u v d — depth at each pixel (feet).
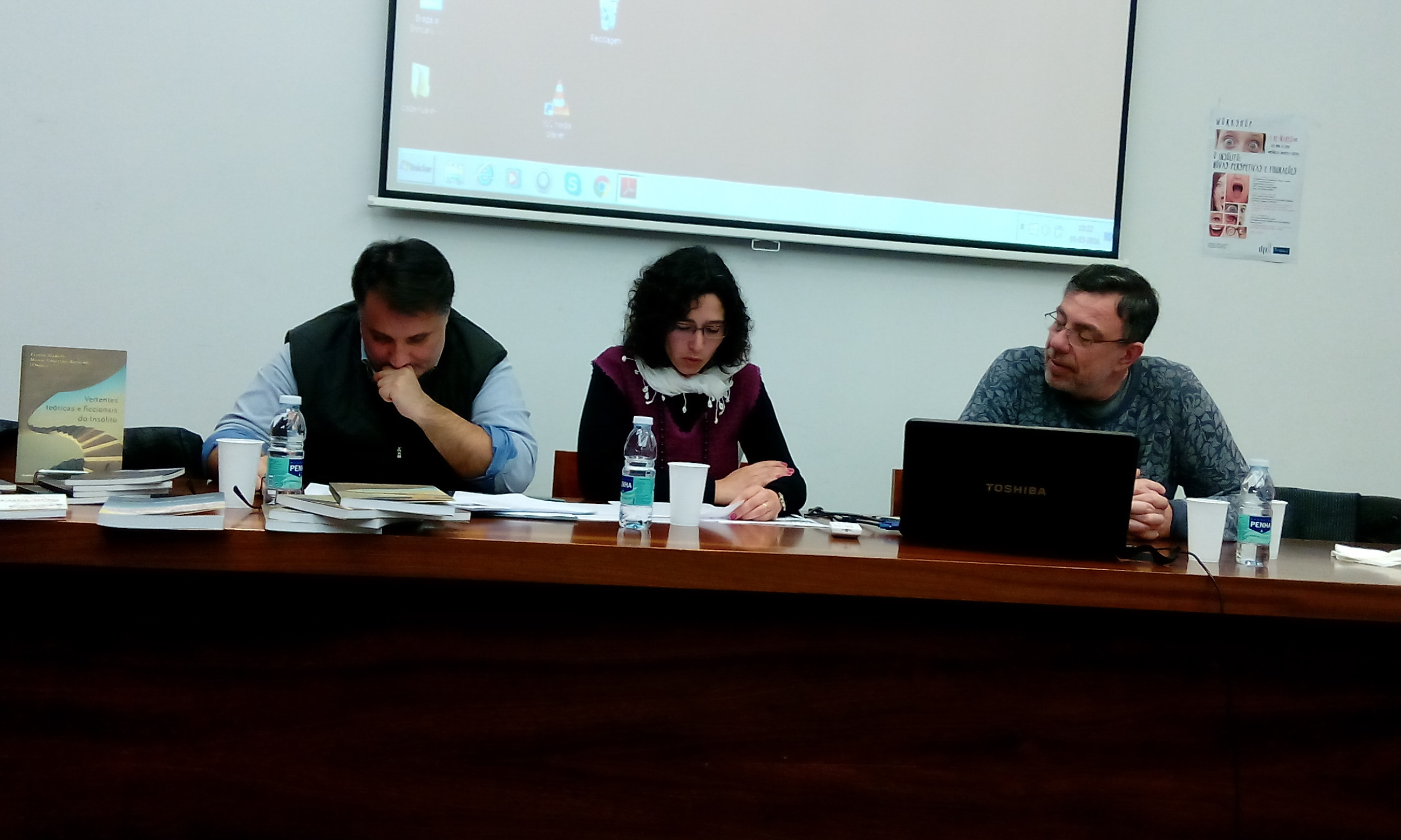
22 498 3.60
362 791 3.66
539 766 3.74
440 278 5.68
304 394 5.96
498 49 7.97
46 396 4.44
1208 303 9.14
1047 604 3.88
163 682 3.57
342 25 7.93
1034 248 8.73
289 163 7.93
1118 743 4.03
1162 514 5.26
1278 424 9.22
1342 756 4.17
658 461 6.20
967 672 3.95
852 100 8.46
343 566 3.46
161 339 7.85
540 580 3.55
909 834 3.91
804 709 3.86
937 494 4.53
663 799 3.80
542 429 8.27
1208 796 4.07
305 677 3.63
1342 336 9.27
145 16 7.75
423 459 6.07
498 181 8.00
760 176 8.36
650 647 3.79
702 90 8.26
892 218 8.55
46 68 7.65
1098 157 8.80
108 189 7.75
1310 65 9.18
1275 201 9.18
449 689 3.70
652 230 8.23
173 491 4.51
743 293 8.46
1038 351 6.88
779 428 6.61
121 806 3.54
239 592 3.60
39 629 3.51
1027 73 8.68
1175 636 4.07
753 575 3.67
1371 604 3.99
